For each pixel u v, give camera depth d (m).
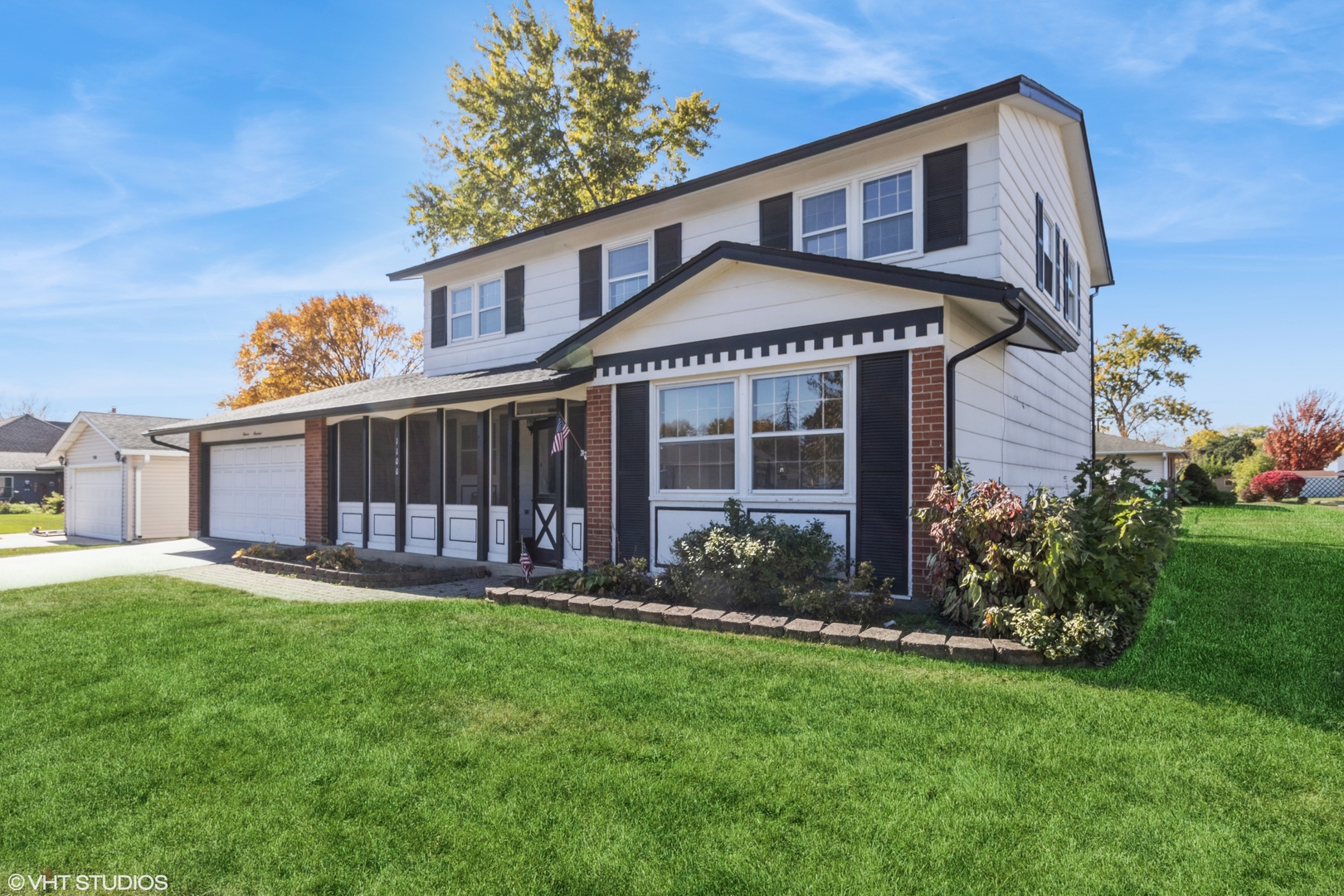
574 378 10.64
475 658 6.25
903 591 7.89
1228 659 5.59
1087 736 4.25
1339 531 14.11
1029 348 10.35
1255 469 35.16
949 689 5.11
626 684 5.44
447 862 3.20
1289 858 3.01
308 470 15.83
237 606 9.05
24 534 26.50
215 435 19.56
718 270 9.49
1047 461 13.28
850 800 3.61
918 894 2.87
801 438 8.81
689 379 9.85
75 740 4.69
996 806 3.51
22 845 3.46
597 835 3.38
